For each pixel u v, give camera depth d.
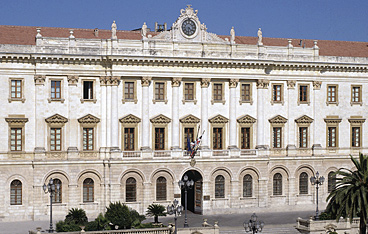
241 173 98.69
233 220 92.12
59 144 92.06
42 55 89.94
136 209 93.44
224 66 97.88
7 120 89.56
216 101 98.06
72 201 91.62
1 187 89.44
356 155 106.12
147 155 94.25
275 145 101.88
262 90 100.12
